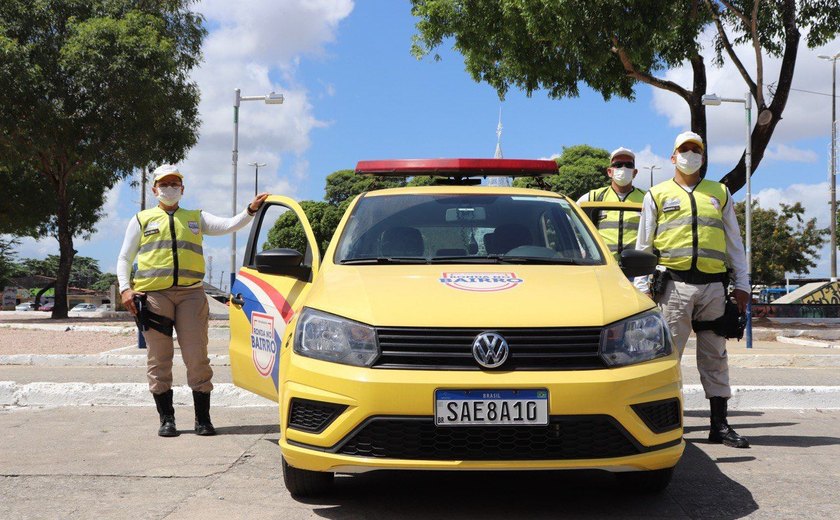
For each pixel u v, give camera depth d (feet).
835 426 21.35
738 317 18.52
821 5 64.03
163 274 19.71
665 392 12.62
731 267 19.03
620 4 57.41
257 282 18.15
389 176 20.48
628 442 12.24
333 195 217.15
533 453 12.05
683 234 18.56
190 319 20.03
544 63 66.08
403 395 11.96
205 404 20.16
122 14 86.58
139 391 25.29
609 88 68.39
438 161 19.61
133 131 82.23
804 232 182.91
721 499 13.94
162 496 14.15
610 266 15.49
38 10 80.84
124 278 19.88
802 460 17.01
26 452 17.79
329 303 13.39
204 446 18.52
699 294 18.51
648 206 19.06
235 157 67.82
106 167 84.38
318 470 12.64
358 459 12.16
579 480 15.34
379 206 17.37
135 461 16.89
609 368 12.32
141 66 82.43
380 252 15.89
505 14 63.00
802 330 57.36
